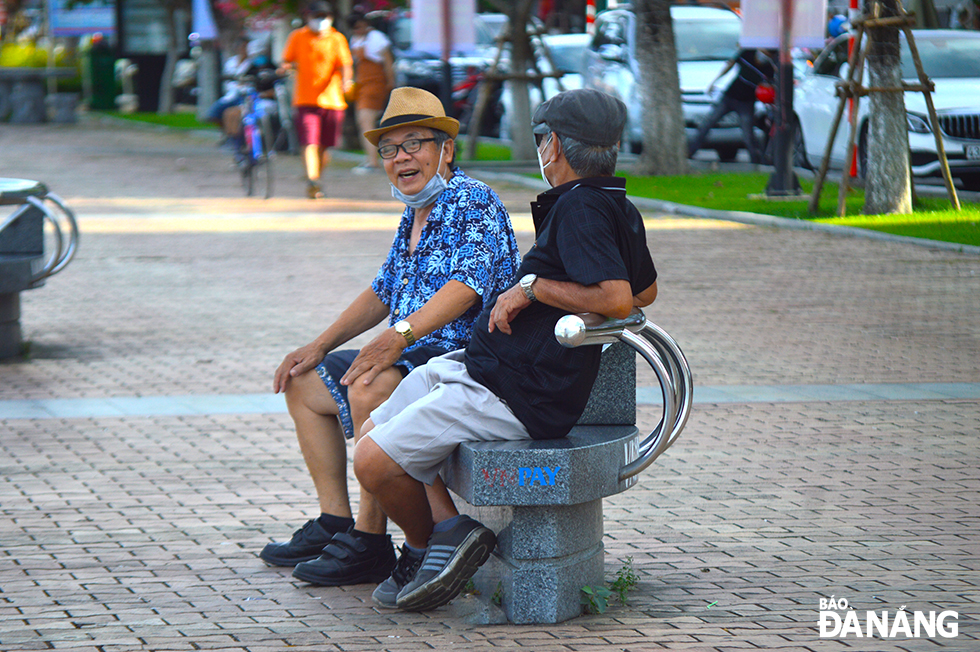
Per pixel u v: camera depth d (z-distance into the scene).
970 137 55.53
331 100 61.16
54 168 77.12
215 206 58.91
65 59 141.75
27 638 13.95
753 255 43.75
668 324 32.84
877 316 33.66
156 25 145.62
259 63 88.19
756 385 26.38
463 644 13.75
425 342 16.00
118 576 15.96
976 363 28.25
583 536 14.64
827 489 19.41
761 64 70.00
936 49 60.31
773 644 13.60
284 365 16.47
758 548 16.84
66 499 19.12
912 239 45.34
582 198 13.77
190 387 26.52
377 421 14.75
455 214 15.75
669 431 14.49
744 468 20.58
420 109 15.78
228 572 16.17
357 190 65.00
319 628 14.28
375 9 89.38
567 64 87.56
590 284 13.44
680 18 76.69
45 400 25.42
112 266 42.62
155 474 20.42
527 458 13.73
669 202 56.84
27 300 37.00
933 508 18.41
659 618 14.45
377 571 15.91
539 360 14.06
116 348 30.47
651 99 68.00
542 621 14.30
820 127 63.97
